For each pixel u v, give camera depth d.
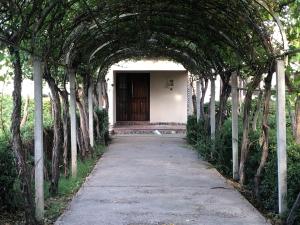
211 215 5.11
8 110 8.18
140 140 13.88
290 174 4.92
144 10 7.04
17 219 5.02
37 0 4.22
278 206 5.10
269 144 6.01
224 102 9.02
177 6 6.83
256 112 6.91
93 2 5.98
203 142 10.24
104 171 8.12
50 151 7.94
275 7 4.75
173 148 11.72
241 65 6.82
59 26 5.60
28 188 4.64
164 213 5.21
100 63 10.92
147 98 18.75
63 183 6.85
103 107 13.87
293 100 5.88
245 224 4.75
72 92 7.61
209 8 6.43
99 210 5.34
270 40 5.18
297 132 6.02
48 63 5.85
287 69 5.25
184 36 8.71
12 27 4.14
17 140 4.55
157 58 15.30
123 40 9.32
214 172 8.00
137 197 6.03
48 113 10.20
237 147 7.41
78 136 9.30
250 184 6.48
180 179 7.32
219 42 7.73
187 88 17.91
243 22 5.86
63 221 4.88
